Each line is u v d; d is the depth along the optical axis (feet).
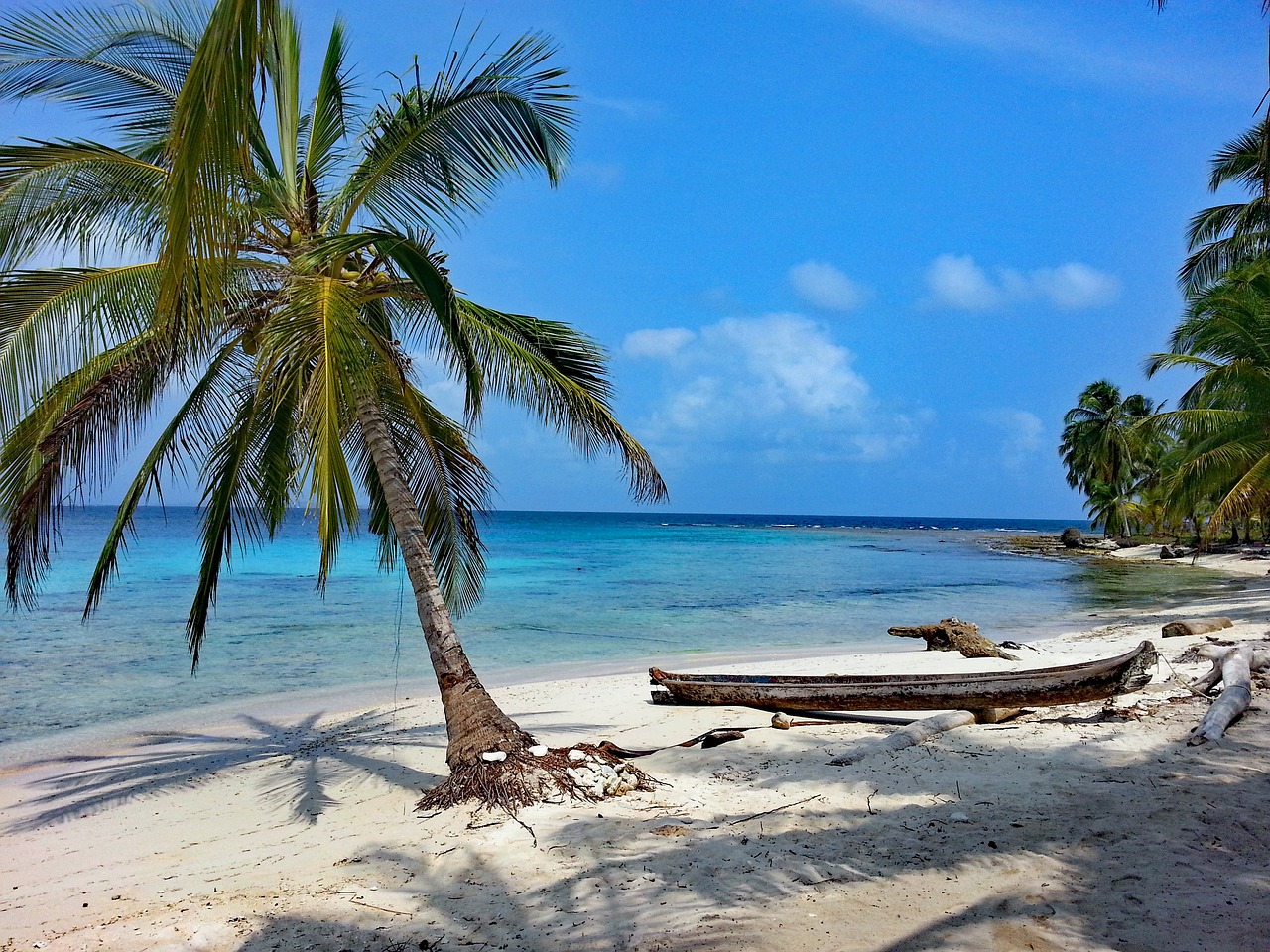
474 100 22.15
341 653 47.57
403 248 18.53
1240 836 13.16
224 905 13.43
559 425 24.85
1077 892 11.39
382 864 14.78
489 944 11.30
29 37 20.22
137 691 37.55
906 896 11.69
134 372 20.51
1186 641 40.78
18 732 30.71
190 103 10.25
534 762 18.20
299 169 25.49
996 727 22.25
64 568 100.94
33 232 20.44
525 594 81.30
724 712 27.58
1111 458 181.06
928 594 83.92
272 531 25.88
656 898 12.28
